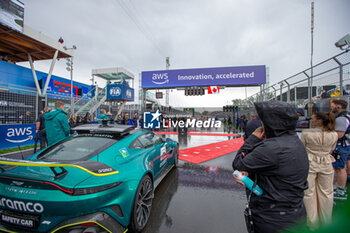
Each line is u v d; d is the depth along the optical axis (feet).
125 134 9.34
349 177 12.05
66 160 6.98
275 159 3.67
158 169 11.10
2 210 5.87
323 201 7.32
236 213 8.63
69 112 37.52
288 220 3.62
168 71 43.91
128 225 6.87
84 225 5.32
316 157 7.45
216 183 12.50
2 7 27.78
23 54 40.93
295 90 24.38
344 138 9.60
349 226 4.88
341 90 15.69
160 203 9.63
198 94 43.70
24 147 24.00
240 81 40.68
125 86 43.04
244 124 40.96
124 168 7.09
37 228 5.42
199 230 7.29
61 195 5.25
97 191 5.53
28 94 26.53
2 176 5.58
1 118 22.82
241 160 4.20
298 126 20.76
